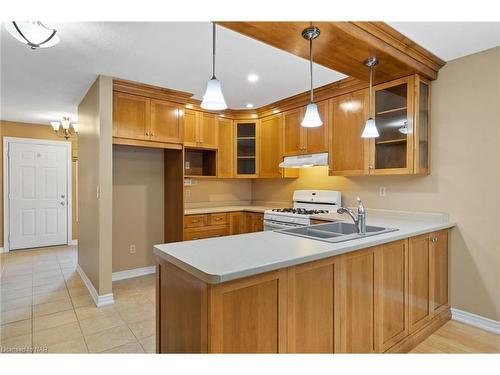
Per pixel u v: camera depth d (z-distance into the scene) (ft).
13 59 8.38
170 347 5.08
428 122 9.14
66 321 8.54
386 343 6.51
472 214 8.39
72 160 18.47
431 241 8.00
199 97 12.60
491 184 8.07
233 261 4.48
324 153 11.24
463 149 8.55
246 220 14.32
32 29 6.05
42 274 12.76
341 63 7.73
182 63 8.78
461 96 8.57
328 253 5.16
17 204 16.81
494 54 7.96
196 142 13.61
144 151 13.14
